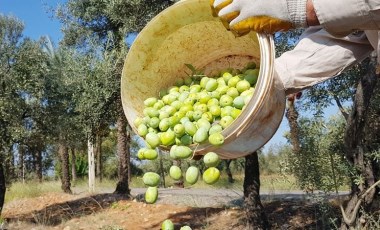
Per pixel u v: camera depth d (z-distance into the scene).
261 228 8.54
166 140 2.29
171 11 2.53
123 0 8.79
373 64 5.60
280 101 2.27
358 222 5.85
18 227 11.65
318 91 6.95
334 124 6.64
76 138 13.55
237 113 2.25
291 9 1.87
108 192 16.97
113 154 35.34
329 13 1.81
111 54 9.27
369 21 1.78
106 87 9.20
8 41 12.79
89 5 10.84
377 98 6.34
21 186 19.22
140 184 23.70
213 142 2.08
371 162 5.99
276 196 11.60
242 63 2.78
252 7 1.92
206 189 17.86
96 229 10.61
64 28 11.12
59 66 12.88
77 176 31.75
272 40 2.07
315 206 8.11
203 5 2.51
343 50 2.38
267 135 2.23
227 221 9.80
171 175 2.30
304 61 2.38
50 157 32.75
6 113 12.35
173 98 2.57
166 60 2.74
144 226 10.58
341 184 6.26
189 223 10.15
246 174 8.77
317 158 6.41
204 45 2.76
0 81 12.53
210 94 2.50
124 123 15.45
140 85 2.71
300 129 6.75
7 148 12.69
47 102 13.17
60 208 14.45
